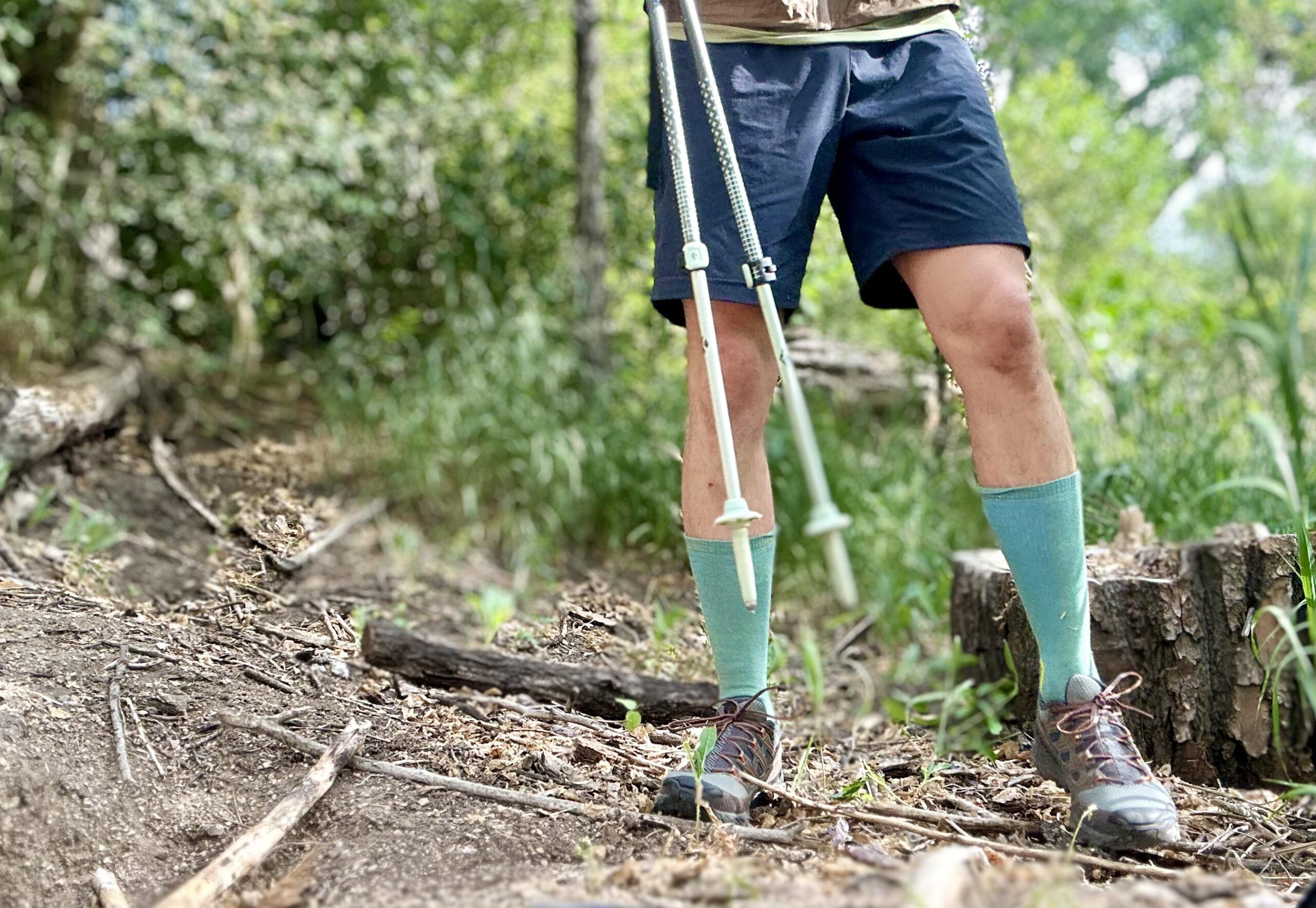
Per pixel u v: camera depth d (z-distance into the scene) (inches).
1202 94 470.6
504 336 222.4
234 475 170.4
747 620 77.7
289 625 103.7
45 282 234.4
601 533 185.8
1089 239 284.5
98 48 241.6
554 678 99.7
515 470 196.2
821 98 75.6
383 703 92.6
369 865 66.4
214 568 123.9
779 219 74.5
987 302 72.4
